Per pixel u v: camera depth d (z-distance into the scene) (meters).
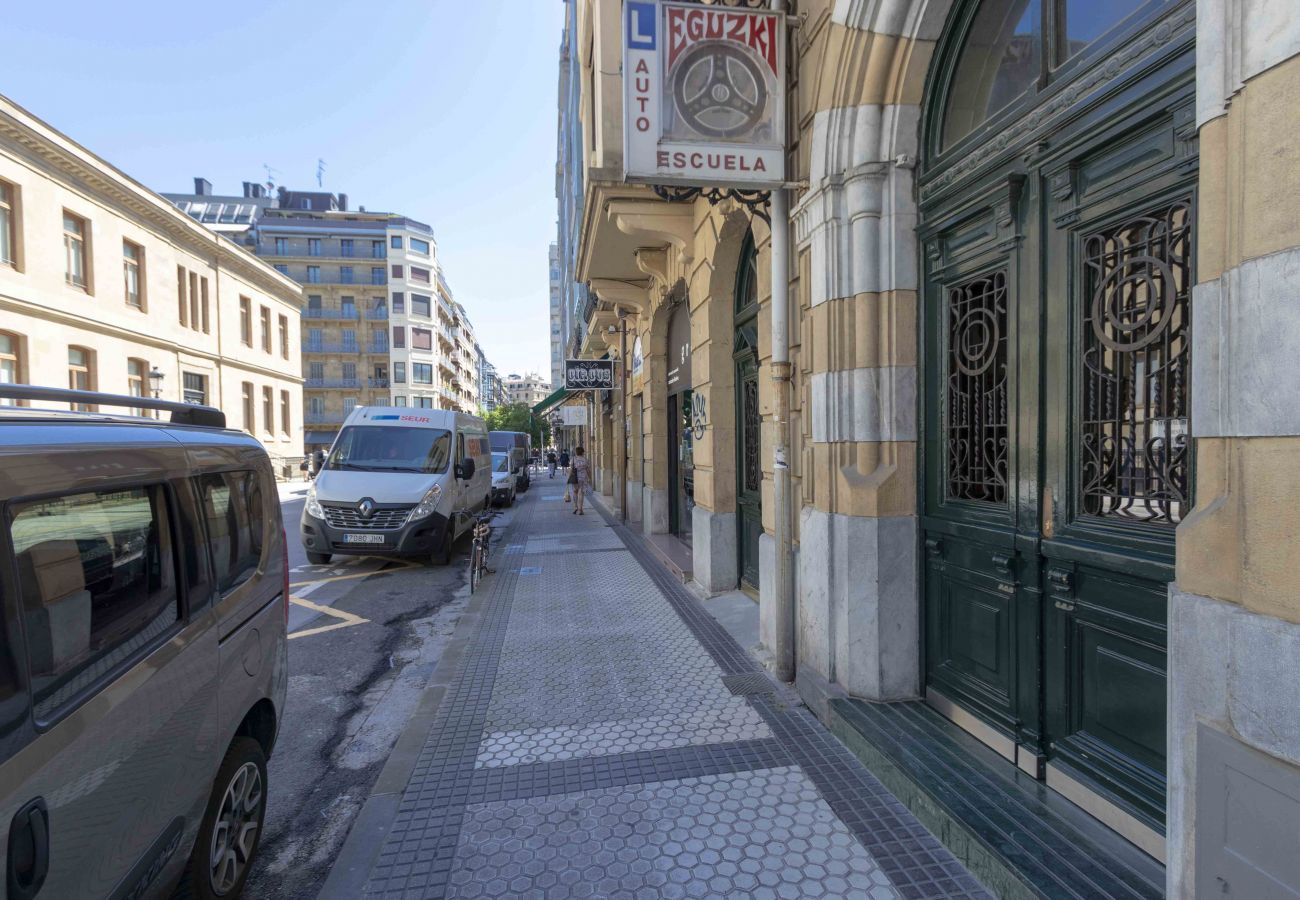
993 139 3.19
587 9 7.36
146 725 2.04
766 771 3.45
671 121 4.08
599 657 5.34
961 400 3.57
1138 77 2.37
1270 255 1.48
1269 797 1.47
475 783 3.42
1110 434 2.59
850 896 2.52
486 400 152.00
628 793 3.28
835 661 4.07
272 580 3.18
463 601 7.86
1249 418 1.54
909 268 3.85
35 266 22.89
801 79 4.41
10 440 1.72
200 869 2.40
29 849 1.55
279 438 41.31
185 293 31.84
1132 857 2.43
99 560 1.99
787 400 4.63
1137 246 2.46
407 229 69.88
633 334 14.18
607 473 22.23
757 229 5.32
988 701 3.32
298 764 3.88
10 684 1.58
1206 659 1.65
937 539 3.72
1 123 21.42
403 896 2.60
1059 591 2.82
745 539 6.96
